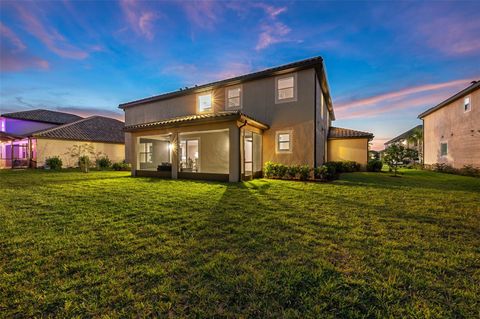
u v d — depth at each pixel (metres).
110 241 3.11
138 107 17.84
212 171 14.42
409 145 33.41
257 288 2.02
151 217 4.25
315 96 11.00
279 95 12.19
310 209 4.84
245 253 2.75
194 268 2.38
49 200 5.73
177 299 1.89
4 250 2.82
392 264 2.47
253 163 11.67
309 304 1.82
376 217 4.23
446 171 15.90
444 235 3.36
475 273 2.30
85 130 22.59
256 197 6.10
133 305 1.82
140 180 10.13
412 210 4.75
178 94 15.34
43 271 2.34
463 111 15.04
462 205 5.20
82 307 1.79
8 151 22.05
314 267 2.40
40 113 26.02
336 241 3.11
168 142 18.19
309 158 11.05
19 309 1.77
